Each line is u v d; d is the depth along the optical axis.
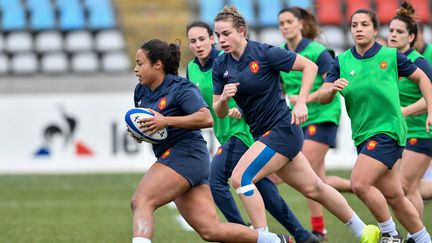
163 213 42.78
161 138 23.23
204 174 23.86
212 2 84.75
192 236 34.34
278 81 26.53
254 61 25.97
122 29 82.62
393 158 26.70
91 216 41.38
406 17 30.67
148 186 23.17
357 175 26.73
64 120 62.47
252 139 30.62
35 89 71.56
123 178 58.38
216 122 31.69
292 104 32.41
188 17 84.00
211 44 31.80
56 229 36.84
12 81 71.50
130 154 62.06
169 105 23.36
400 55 26.70
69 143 62.44
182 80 23.55
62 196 50.19
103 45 81.31
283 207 29.92
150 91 23.80
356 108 27.39
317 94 28.66
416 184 31.98
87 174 60.81
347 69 27.28
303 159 26.83
